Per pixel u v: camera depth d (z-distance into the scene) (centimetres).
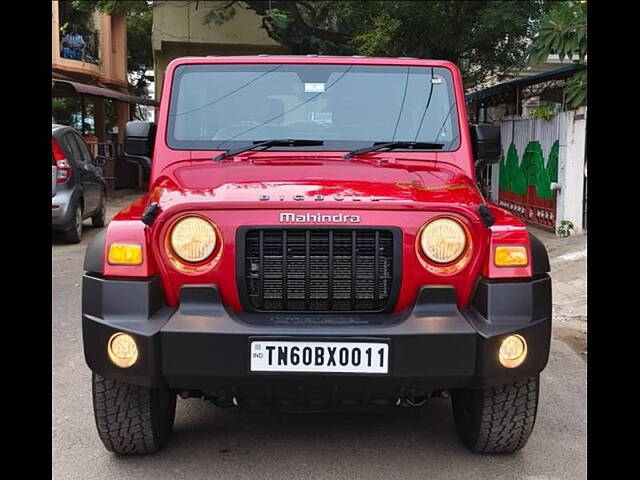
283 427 390
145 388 326
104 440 336
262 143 394
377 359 292
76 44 2086
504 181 1336
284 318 304
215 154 392
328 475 331
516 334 296
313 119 406
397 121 406
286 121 405
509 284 303
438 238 306
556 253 930
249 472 334
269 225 303
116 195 1878
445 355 294
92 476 329
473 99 1664
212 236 304
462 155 397
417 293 307
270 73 413
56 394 436
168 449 360
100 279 304
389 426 392
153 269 305
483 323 299
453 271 307
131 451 344
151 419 333
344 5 1414
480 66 1457
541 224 1159
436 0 1302
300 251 306
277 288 307
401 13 1315
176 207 303
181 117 404
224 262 304
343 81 413
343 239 307
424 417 406
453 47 1360
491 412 330
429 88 414
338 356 291
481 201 326
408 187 325
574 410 418
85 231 1154
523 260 305
